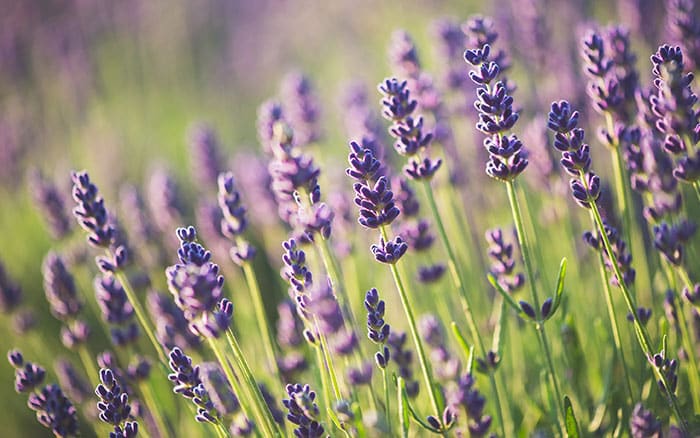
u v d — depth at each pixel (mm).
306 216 731
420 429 785
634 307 717
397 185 832
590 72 764
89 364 862
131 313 840
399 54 882
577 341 795
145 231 1000
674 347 779
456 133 972
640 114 774
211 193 1116
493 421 788
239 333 935
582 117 930
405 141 761
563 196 857
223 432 726
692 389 761
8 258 1239
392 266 715
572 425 726
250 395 721
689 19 779
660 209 769
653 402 772
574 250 852
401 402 710
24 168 1629
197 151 1120
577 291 840
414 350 830
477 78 721
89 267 1107
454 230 883
